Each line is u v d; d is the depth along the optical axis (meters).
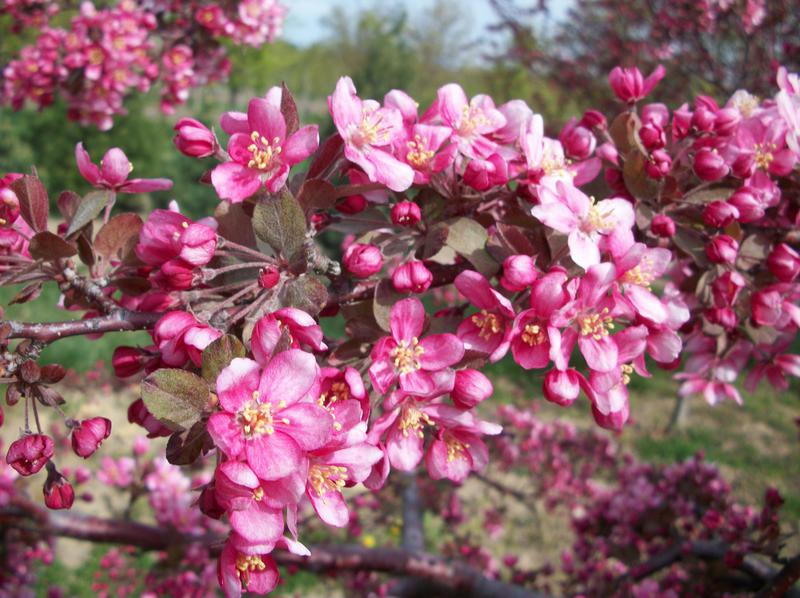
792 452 1.96
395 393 0.30
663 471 1.11
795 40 1.40
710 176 0.38
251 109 0.30
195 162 4.06
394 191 0.35
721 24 1.51
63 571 1.32
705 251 0.39
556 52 2.09
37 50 1.15
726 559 0.65
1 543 0.93
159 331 0.28
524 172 0.36
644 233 0.38
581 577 1.04
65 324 0.30
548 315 0.31
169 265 0.29
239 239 0.33
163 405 0.25
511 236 0.32
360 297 0.32
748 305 0.41
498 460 1.29
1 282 0.32
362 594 1.08
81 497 1.05
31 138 3.86
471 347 0.32
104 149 3.89
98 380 2.09
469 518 1.53
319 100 7.97
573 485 1.43
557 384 0.31
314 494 0.28
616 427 0.34
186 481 0.97
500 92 2.53
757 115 0.44
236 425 0.25
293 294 0.29
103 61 1.15
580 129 0.38
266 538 0.26
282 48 6.92
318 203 0.31
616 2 1.84
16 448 0.29
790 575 0.48
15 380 0.29
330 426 0.26
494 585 0.76
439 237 0.33
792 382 2.45
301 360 0.26
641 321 0.34
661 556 0.81
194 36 1.27
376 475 0.30
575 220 0.33
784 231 0.42
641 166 0.38
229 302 0.29
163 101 1.27
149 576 0.96
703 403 2.31
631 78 0.42
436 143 0.34
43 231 0.31
